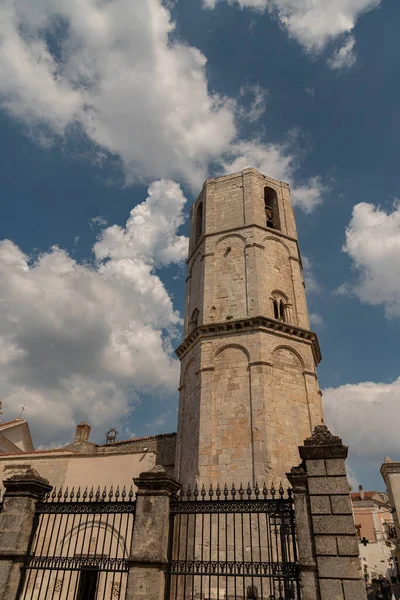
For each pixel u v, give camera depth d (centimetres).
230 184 3238
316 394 2433
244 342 2414
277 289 2745
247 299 2611
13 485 1160
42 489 1185
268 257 2839
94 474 2416
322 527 920
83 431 3269
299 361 2477
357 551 884
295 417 2262
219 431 2197
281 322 2484
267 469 1995
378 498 6397
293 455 2130
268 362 2320
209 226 3073
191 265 3222
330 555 891
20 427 3884
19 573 1055
